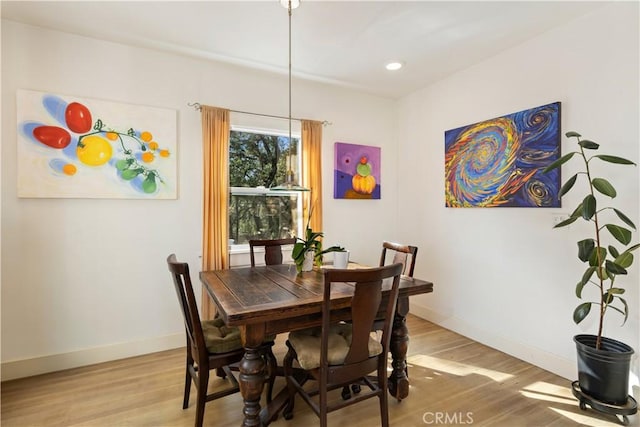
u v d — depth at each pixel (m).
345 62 2.97
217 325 2.11
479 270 3.02
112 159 2.60
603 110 2.17
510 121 2.70
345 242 3.71
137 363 2.59
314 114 3.50
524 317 2.65
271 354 2.10
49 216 2.44
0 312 2.31
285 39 2.57
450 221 3.32
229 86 3.07
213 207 2.91
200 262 2.94
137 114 2.69
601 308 1.98
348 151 3.66
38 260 2.41
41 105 2.38
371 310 1.65
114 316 2.66
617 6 2.09
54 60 2.43
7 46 2.30
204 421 1.90
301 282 2.16
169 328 2.86
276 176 3.36
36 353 2.41
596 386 1.94
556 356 2.42
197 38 2.56
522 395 2.16
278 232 3.39
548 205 2.44
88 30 2.44
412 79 3.39
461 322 3.19
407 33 2.48
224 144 2.96
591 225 2.24
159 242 2.81
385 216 3.98
